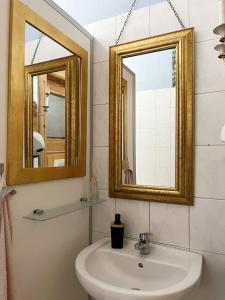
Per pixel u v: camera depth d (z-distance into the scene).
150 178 1.36
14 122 1.01
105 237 1.51
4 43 0.98
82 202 1.43
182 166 1.26
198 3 1.26
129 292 0.90
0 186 0.91
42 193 1.18
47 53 1.20
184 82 1.26
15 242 1.03
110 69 1.48
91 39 1.56
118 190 1.44
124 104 1.45
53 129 1.25
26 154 1.07
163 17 1.35
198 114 1.25
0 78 0.96
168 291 0.90
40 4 1.16
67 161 1.35
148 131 1.38
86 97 1.50
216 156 1.20
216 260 1.20
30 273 1.11
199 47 1.25
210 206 1.21
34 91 1.12
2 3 0.97
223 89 1.20
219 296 1.19
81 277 1.02
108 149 1.51
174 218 1.30
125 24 1.47
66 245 1.35
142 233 1.30
